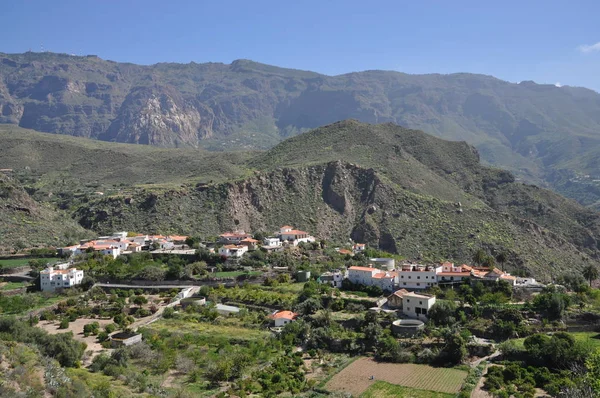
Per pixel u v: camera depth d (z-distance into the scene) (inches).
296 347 5816.9
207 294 7293.3
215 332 6097.4
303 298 6820.9
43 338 5064.0
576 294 6683.1
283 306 6756.9
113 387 4271.7
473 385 4736.7
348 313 6456.7
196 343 5772.6
